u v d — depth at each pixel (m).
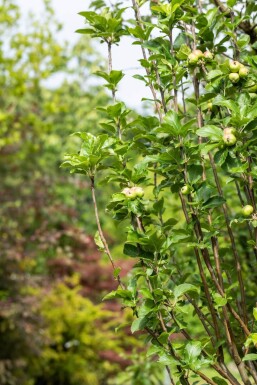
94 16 2.24
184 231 2.00
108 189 15.27
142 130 2.21
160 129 1.95
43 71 9.27
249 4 2.63
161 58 2.14
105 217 15.26
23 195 9.72
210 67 2.21
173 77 2.12
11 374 8.85
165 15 2.20
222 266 2.23
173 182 2.04
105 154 2.05
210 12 2.18
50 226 10.72
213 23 2.21
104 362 9.34
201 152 1.94
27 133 10.16
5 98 9.66
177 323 1.94
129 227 2.00
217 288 1.99
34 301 8.64
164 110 2.13
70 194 14.89
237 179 1.96
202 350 1.97
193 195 2.02
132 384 4.43
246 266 3.20
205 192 1.99
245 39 2.18
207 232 1.99
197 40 2.25
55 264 9.98
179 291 1.93
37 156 10.59
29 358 9.20
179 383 1.95
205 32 2.19
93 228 15.14
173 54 2.18
